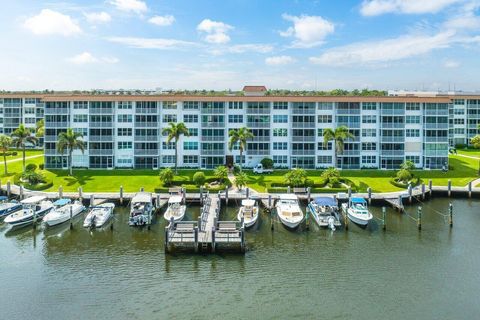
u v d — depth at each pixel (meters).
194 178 73.56
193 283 41.06
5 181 78.88
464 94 135.00
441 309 36.56
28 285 40.56
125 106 89.06
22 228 56.31
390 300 38.00
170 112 89.25
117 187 74.00
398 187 74.06
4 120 127.88
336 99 89.06
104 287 40.22
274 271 43.66
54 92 142.25
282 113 89.75
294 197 63.56
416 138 89.88
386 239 52.53
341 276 42.50
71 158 83.00
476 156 107.62
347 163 90.00
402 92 138.50
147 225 56.50
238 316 35.47
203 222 55.44
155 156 89.50
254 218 57.06
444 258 46.84
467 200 71.06
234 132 80.94
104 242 51.31
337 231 55.25
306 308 36.66
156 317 35.34
